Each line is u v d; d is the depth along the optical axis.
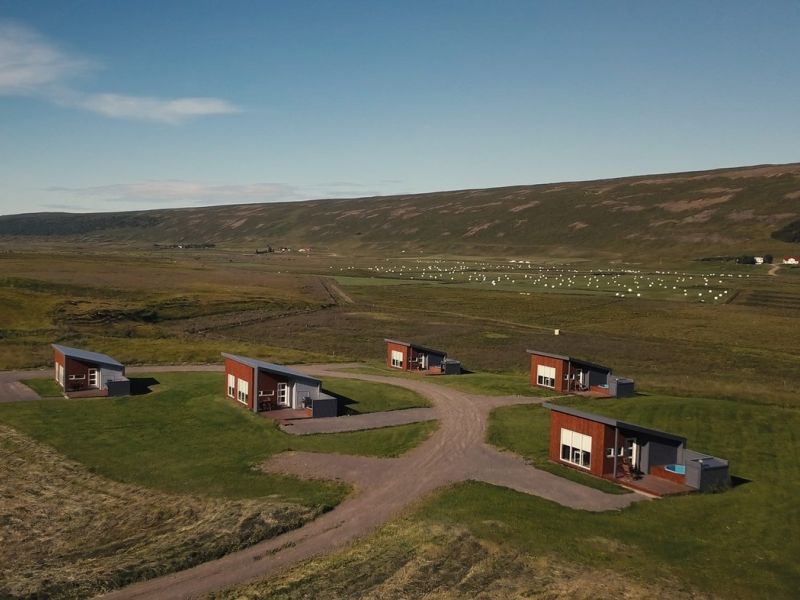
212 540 34.78
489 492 42.06
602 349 105.94
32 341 95.19
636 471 47.53
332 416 62.69
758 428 59.91
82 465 48.72
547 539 34.81
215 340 107.31
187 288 163.50
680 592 29.92
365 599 28.64
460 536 34.81
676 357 99.88
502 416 62.88
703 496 43.47
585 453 47.62
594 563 32.41
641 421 61.41
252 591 29.44
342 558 32.69
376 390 73.44
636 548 34.47
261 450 52.22
